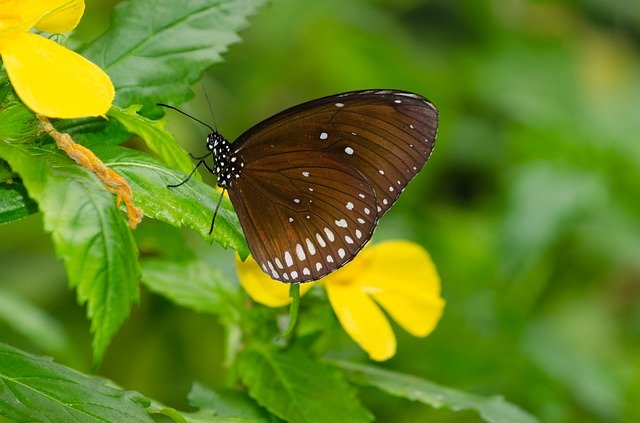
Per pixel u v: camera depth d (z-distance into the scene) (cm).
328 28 113
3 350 77
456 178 116
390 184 82
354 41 114
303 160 81
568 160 103
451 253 102
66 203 75
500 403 84
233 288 85
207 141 81
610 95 117
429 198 115
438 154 113
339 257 82
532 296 102
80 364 96
